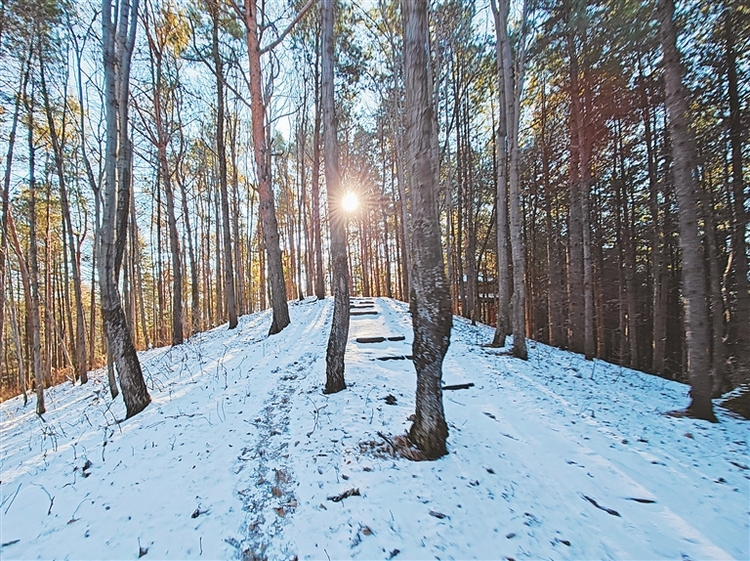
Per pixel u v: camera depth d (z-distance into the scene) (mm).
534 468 3459
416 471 3195
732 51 7926
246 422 4277
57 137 10453
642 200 12562
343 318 5133
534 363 7965
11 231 9516
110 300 5133
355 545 2383
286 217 24344
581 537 2543
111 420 5070
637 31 8383
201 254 23906
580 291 10992
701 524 2717
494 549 2383
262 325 12344
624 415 5039
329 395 4930
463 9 11664
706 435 4367
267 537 2498
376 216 25781
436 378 3514
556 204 16000
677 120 5312
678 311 13969
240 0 11492
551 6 9375
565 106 12180
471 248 15484
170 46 12148
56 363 17953
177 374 7160
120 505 2879
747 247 9766
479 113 15586
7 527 2686
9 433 6949
